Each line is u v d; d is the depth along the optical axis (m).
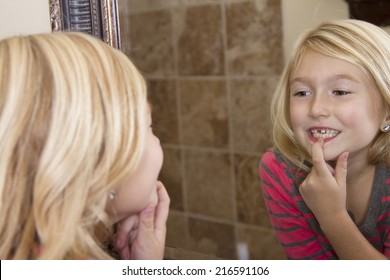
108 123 0.42
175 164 1.15
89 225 0.42
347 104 0.61
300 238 0.73
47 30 0.67
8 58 0.42
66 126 0.40
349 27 0.63
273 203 0.75
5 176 0.41
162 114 1.17
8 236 0.41
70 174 0.40
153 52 1.14
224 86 1.13
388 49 0.62
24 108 0.41
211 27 1.14
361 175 0.67
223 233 1.06
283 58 1.03
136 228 0.53
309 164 0.71
